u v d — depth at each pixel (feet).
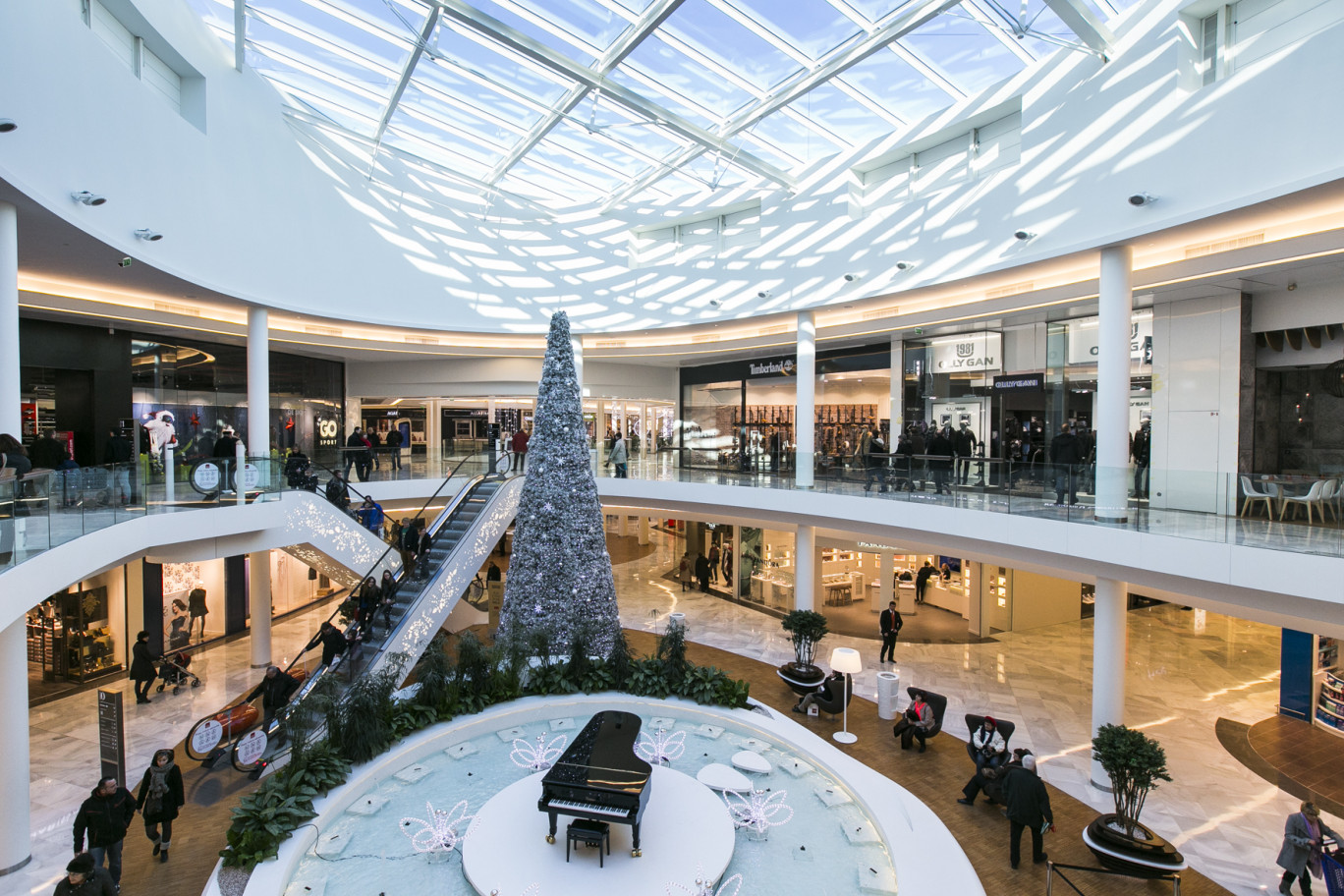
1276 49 30.45
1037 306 45.62
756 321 61.72
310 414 73.61
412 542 49.37
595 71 44.04
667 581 79.41
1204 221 30.48
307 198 54.90
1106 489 31.81
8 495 22.85
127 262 37.06
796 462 50.19
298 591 65.72
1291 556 24.40
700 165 60.70
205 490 37.58
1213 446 40.98
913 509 41.65
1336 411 37.29
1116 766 26.40
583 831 22.47
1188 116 31.81
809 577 52.85
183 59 41.57
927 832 25.25
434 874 23.00
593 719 28.30
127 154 36.04
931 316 52.26
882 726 38.88
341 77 49.14
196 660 50.21
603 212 70.85
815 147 55.47
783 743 32.14
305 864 23.59
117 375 52.39
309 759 27.32
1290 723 40.42
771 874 23.16
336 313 57.72
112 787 23.88
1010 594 58.59
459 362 78.33
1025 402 52.60
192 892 24.14
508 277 69.72
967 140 47.50
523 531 41.01
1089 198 36.68
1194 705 43.14
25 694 26.35
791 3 37.37
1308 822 24.66
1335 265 33.24
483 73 45.73
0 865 25.59
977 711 40.98
